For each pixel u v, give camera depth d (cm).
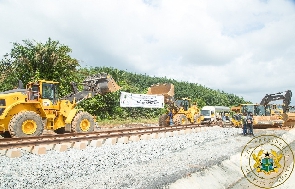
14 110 1198
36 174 700
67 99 1581
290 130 2095
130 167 800
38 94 1341
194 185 681
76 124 1394
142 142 1253
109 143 1189
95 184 633
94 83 1650
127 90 3262
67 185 631
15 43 2173
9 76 2173
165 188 620
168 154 1016
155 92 2308
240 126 2319
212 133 1736
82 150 1015
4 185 611
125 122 2673
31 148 960
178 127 1836
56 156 900
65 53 2275
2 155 892
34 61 2148
